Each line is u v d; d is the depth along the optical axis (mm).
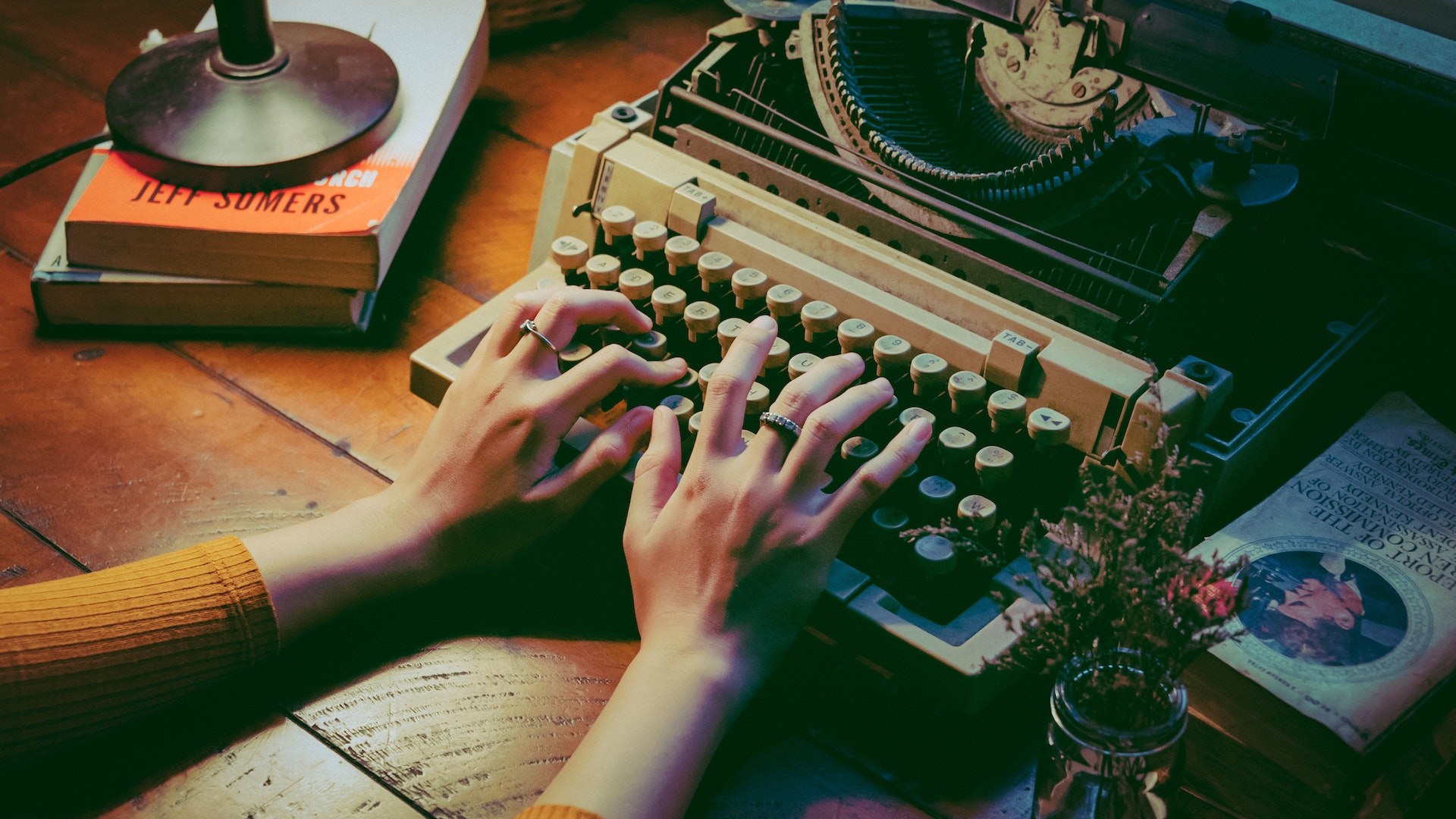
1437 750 717
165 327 943
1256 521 800
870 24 931
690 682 731
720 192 902
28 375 911
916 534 727
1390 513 800
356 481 871
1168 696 688
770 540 753
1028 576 775
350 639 796
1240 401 833
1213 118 847
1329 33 775
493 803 748
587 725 775
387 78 993
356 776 754
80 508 847
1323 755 743
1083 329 830
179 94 957
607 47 1184
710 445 770
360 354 937
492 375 807
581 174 921
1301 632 759
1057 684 699
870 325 851
